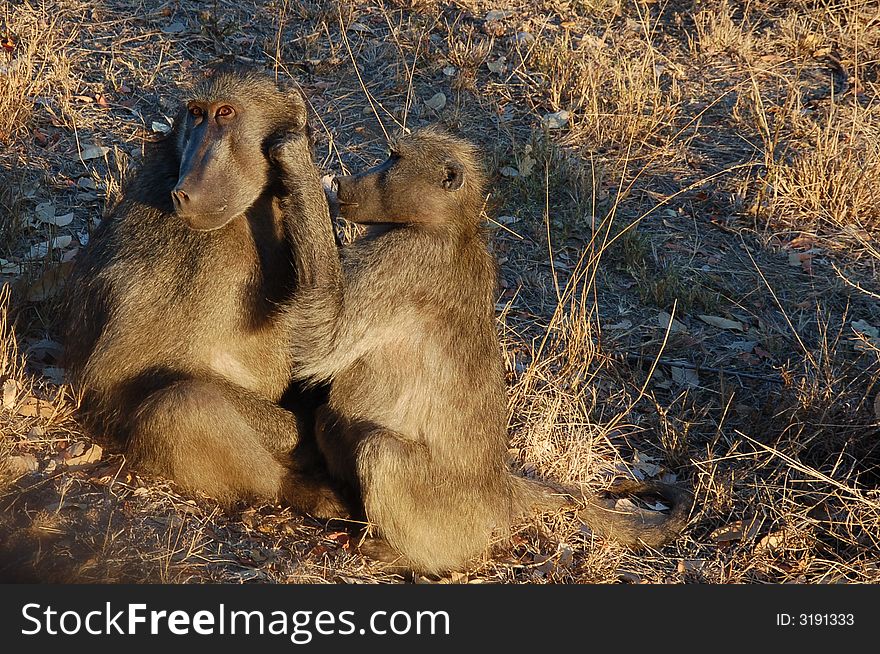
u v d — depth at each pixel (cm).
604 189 1402
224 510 802
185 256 780
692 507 938
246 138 749
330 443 822
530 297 1211
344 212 817
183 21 1580
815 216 1400
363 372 802
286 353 838
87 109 1336
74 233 1117
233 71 770
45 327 959
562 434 1001
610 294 1241
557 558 859
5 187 1138
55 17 1501
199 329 789
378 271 782
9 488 751
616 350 1152
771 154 1446
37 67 1384
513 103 1545
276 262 807
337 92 1490
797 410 1052
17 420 818
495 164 1379
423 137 819
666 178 1441
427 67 1577
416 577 818
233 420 781
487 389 837
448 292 802
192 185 719
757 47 1744
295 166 746
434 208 798
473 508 838
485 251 852
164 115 1369
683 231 1355
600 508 920
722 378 1098
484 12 1736
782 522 940
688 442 1051
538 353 1065
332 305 763
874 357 1159
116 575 705
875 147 1464
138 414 779
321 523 826
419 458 797
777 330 1209
